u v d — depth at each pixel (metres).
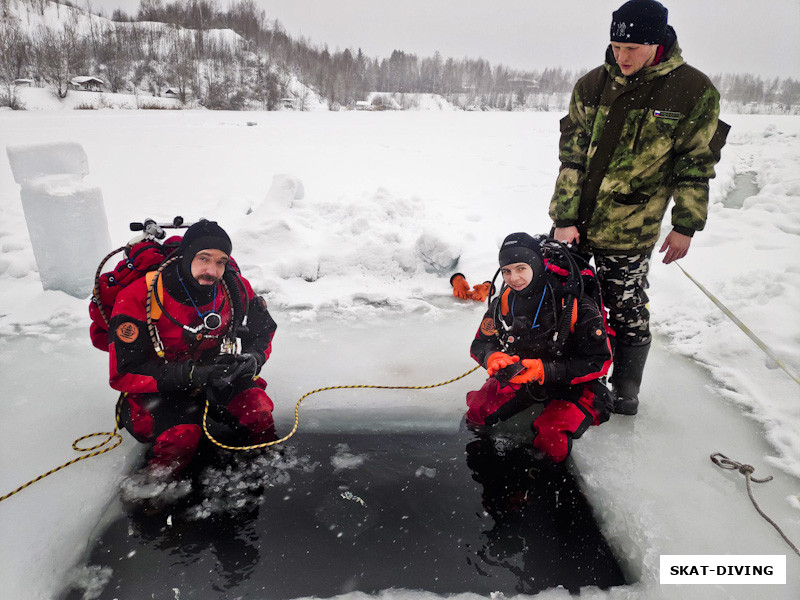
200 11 113.44
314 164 10.95
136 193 7.95
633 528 2.42
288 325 4.35
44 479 2.68
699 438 3.02
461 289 4.84
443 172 10.50
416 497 2.59
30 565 2.22
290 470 2.75
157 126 19.97
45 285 4.56
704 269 5.19
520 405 3.00
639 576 2.20
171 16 113.00
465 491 2.62
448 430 3.08
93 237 4.51
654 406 3.30
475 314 4.58
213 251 2.54
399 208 5.98
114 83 72.81
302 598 2.08
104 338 2.99
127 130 17.86
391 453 2.89
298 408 3.28
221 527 2.41
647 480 2.71
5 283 4.83
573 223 3.01
